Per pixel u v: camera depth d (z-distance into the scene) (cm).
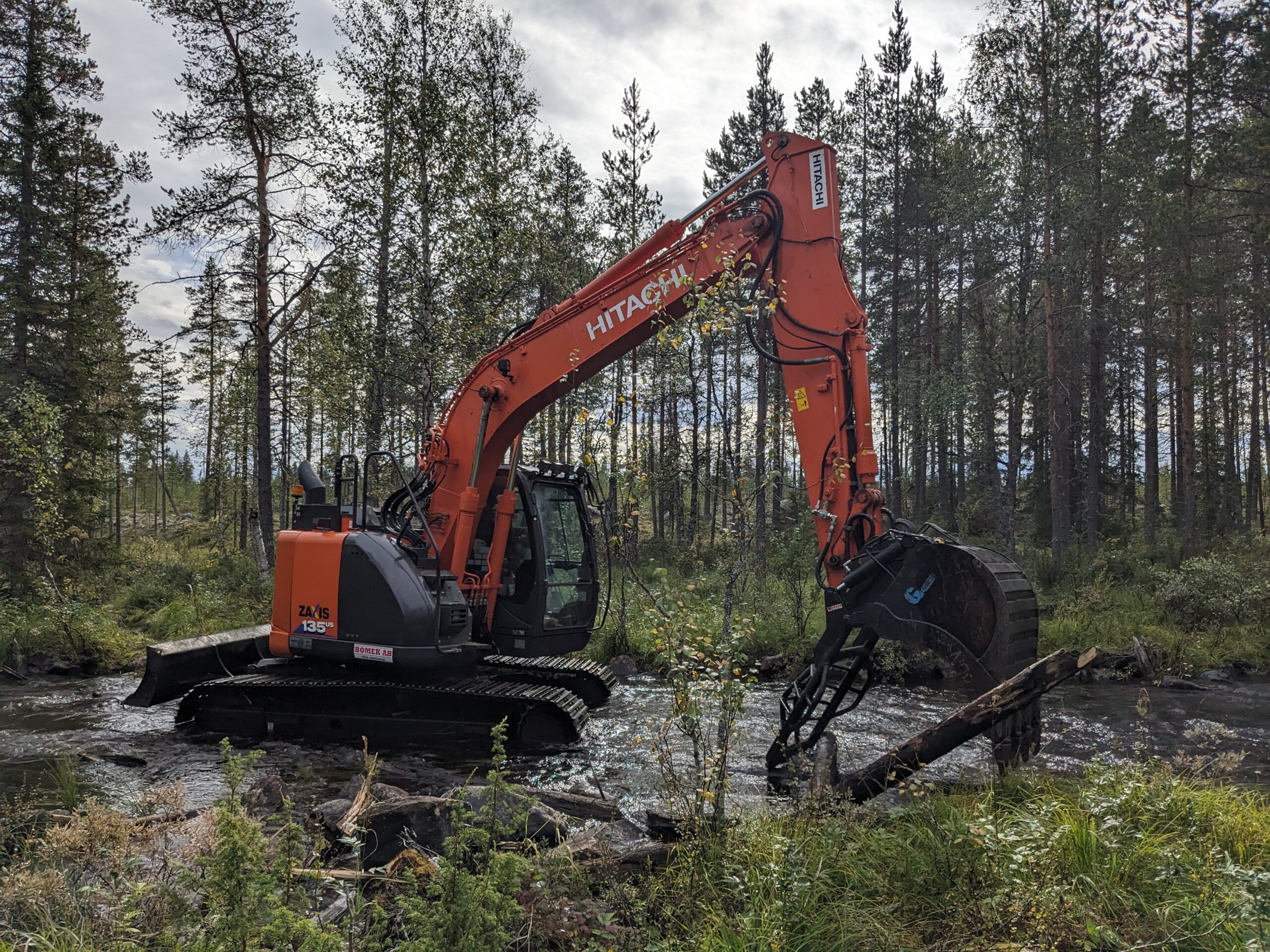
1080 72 1966
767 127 2620
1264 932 291
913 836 400
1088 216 1925
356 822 427
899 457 2745
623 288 721
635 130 2208
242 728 804
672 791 456
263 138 1673
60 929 321
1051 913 315
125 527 4984
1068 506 2548
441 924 256
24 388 1755
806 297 616
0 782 640
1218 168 1853
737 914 333
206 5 1588
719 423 1952
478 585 859
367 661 749
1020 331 1942
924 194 2628
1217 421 3356
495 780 311
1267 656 1170
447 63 1558
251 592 1523
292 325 1716
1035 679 448
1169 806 446
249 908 246
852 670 582
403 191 1511
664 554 2241
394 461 790
